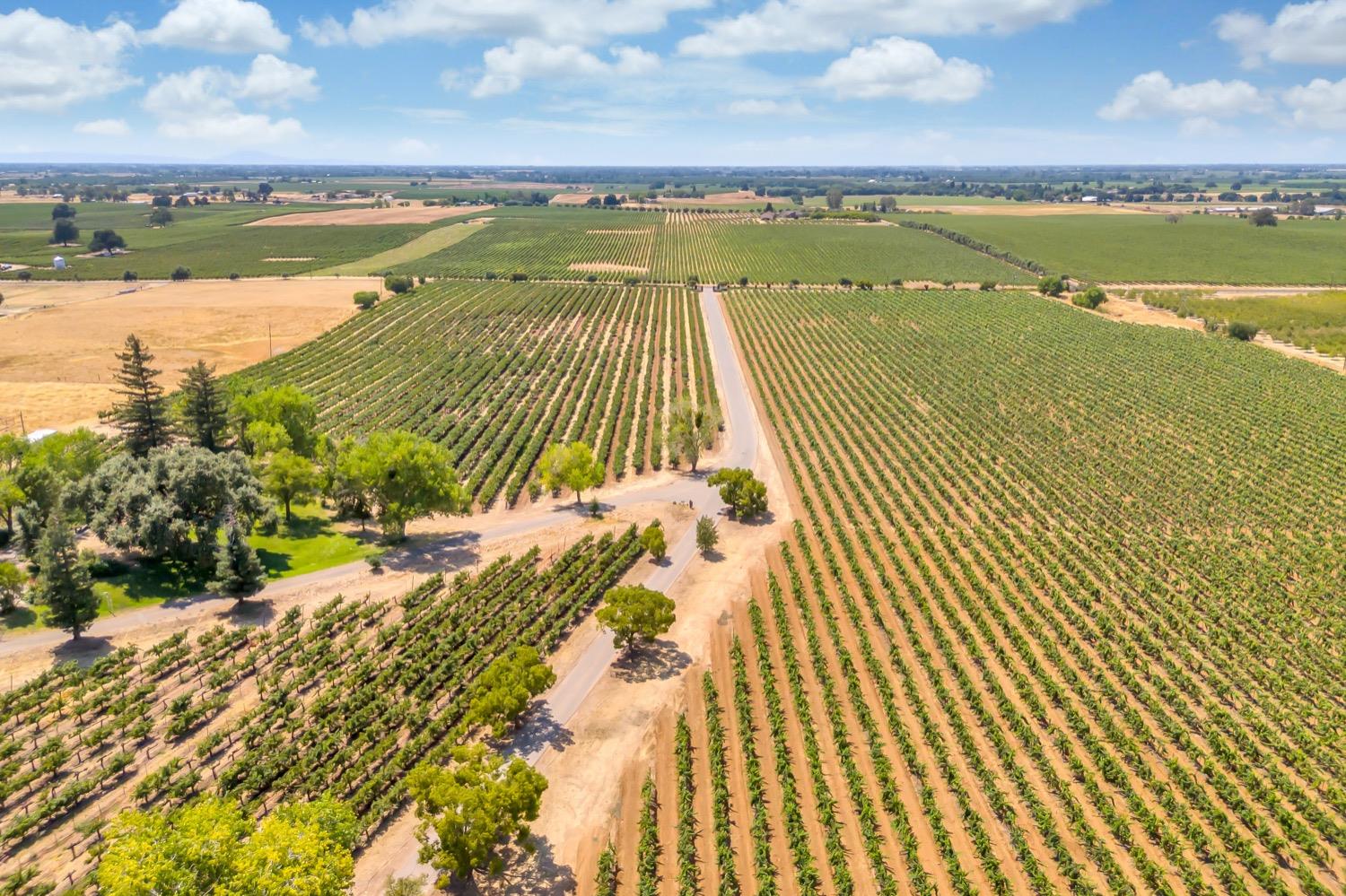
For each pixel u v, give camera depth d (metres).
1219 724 62.31
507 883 48.09
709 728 61.31
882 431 127.38
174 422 100.75
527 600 79.88
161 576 80.25
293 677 67.00
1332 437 120.56
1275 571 84.50
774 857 50.62
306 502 101.06
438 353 172.50
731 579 85.31
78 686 63.34
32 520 78.81
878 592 82.88
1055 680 68.88
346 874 39.88
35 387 142.88
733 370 162.50
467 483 108.19
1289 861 51.16
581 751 59.56
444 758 58.16
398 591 81.31
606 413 138.38
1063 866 49.47
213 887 35.56
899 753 59.91
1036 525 97.75
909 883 49.00
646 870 48.28
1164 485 106.56
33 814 50.06
